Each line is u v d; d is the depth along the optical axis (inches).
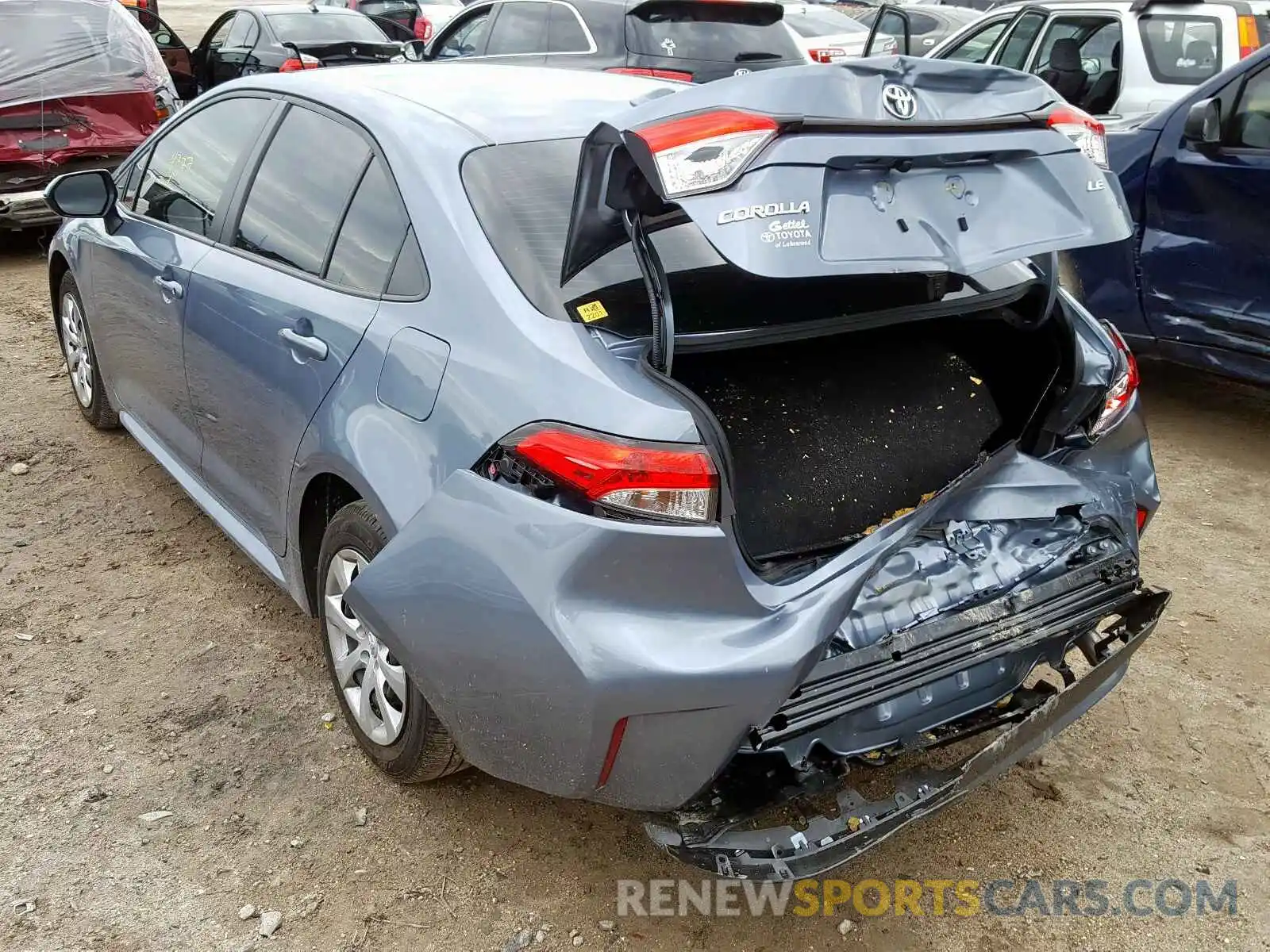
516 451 84.4
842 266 75.8
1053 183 87.7
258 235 125.9
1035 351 109.8
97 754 114.3
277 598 144.6
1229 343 199.8
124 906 96.0
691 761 81.8
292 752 116.0
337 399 103.4
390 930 95.2
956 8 526.3
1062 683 130.5
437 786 111.9
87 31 298.2
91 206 153.5
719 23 329.1
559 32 335.0
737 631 81.0
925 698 93.4
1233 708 129.0
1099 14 299.7
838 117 78.2
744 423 99.3
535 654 82.2
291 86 130.2
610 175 80.5
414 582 89.7
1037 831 109.4
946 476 106.1
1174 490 188.7
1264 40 273.7
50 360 228.2
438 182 102.2
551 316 89.7
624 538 79.7
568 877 101.7
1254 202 189.5
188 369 136.1
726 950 94.8
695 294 96.0
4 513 163.3
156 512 165.8
